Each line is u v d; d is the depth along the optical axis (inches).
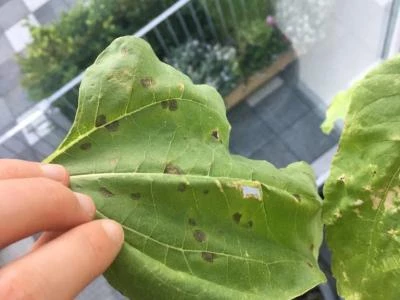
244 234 6.9
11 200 4.8
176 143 7.0
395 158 6.3
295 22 18.0
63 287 4.7
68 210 5.2
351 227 6.6
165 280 6.2
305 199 7.4
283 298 6.6
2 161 5.6
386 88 6.3
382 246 6.5
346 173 6.6
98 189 6.6
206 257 6.6
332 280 12.9
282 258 6.9
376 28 15.3
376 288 6.6
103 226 5.4
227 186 6.9
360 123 6.5
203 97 7.3
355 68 17.2
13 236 4.8
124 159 6.8
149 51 7.0
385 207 6.4
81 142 6.8
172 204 6.7
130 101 6.8
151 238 6.5
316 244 7.6
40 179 5.2
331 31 17.3
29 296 4.4
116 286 6.2
